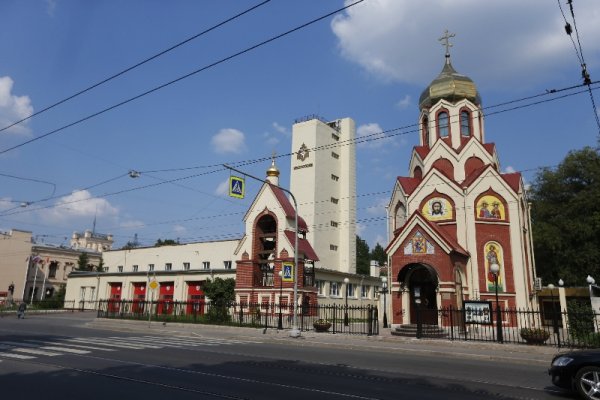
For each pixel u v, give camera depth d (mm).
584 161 42125
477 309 24188
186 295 48281
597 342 19766
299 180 62375
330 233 62719
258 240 39156
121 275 54438
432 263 28156
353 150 68188
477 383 11875
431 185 33312
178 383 10672
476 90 36906
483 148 34938
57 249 79000
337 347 21875
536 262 44688
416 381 11930
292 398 9398
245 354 17000
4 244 71875
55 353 15602
